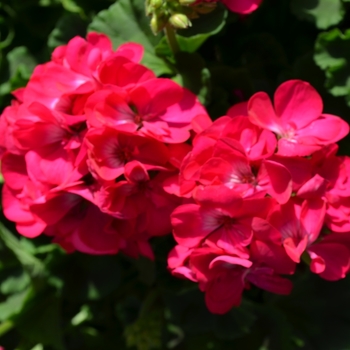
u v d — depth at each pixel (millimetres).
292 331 922
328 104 908
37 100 827
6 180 847
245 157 796
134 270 933
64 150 826
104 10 912
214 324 913
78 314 940
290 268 795
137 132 801
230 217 798
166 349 933
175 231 804
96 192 807
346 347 912
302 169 793
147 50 907
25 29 979
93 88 812
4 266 949
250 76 922
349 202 805
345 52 888
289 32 930
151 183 814
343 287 914
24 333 942
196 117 811
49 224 832
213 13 876
